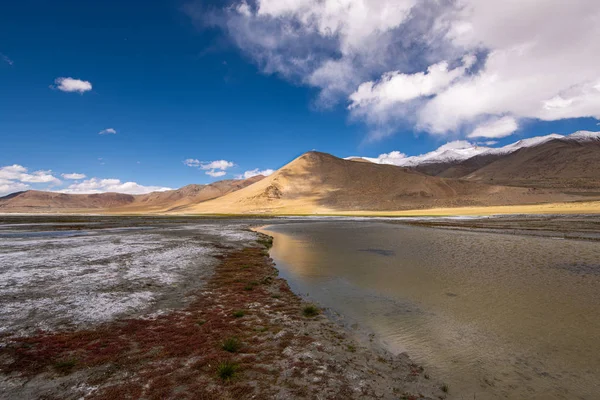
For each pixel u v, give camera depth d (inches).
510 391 244.2
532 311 420.8
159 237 1409.9
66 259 803.4
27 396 229.5
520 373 270.5
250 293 534.3
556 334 346.6
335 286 578.2
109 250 970.7
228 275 670.5
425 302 471.5
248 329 373.4
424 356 304.7
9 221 3043.8
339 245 1160.8
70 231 1787.6
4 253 900.0
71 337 339.0
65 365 276.8
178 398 229.8
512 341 332.5
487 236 1304.1
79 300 468.4
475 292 515.5
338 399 232.4
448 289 537.0
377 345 331.0
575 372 269.6
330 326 385.7
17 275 621.9
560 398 234.2
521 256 832.3
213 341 336.5
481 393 242.1
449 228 1770.4
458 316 410.0
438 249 994.1
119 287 545.6
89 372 266.1
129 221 3088.1
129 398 228.4
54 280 583.8
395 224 2311.8
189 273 678.5
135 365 280.2
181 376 261.7
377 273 674.8
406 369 280.1
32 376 258.1
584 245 994.7
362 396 237.3
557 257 805.2
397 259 839.1
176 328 372.2
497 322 385.7
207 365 282.5
